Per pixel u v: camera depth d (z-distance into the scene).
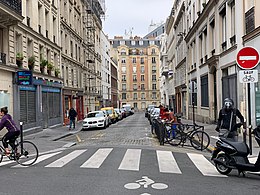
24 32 20.92
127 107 64.19
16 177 7.75
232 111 9.33
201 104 27.27
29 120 21.58
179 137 13.34
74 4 36.75
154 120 18.19
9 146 9.72
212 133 16.81
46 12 26.56
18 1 18.50
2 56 17.78
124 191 6.24
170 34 57.12
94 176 7.62
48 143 15.78
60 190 6.40
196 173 7.91
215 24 20.86
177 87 45.31
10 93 18.72
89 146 13.95
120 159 9.99
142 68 100.12
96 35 53.66
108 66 69.75
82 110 40.44
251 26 14.19
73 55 35.50
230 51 17.44
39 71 23.50
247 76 9.12
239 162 7.38
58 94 29.03
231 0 17.17
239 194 6.00
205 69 25.00
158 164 9.11
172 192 6.14
